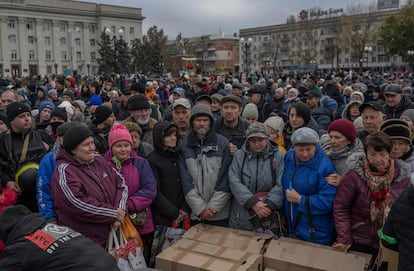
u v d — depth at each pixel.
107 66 44.12
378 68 70.00
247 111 5.93
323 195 3.54
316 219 3.59
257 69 89.56
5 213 2.49
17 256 2.24
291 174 3.75
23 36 73.94
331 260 3.12
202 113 4.13
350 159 3.43
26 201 4.22
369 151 3.22
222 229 3.73
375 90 11.00
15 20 73.31
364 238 3.35
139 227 3.80
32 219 2.43
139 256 3.52
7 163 4.27
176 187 4.19
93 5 82.06
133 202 3.69
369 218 3.32
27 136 4.47
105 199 3.43
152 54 57.06
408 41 49.84
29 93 12.08
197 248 3.39
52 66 77.75
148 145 4.85
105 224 3.36
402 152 3.76
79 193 3.25
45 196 3.69
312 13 75.25
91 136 3.45
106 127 5.17
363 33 59.16
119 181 3.64
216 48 97.88
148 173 3.91
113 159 3.83
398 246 2.74
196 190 4.07
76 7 79.69
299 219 3.66
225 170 4.13
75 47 80.50
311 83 12.69
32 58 75.69
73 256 2.22
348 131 3.76
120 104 8.92
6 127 4.90
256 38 89.50
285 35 80.44
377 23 67.50
